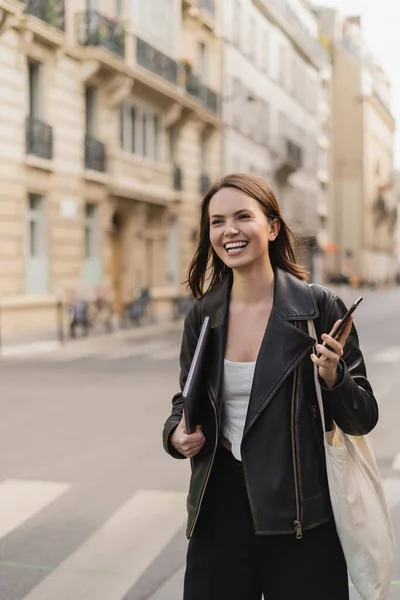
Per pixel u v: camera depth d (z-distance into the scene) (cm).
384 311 3562
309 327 237
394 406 1034
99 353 1750
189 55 3266
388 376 1338
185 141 3209
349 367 241
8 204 2125
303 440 233
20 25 2111
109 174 2589
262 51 4269
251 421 231
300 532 230
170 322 2789
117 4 2683
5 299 2109
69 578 447
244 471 233
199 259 264
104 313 2453
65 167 2372
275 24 4509
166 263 3112
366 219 7644
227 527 239
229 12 3678
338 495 232
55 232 2336
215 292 251
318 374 233
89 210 2572
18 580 444
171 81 2967
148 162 2884
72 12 2400
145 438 834
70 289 2403
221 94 3556
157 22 2922
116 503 598
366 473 244
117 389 1195
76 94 2427
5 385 1246
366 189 7594
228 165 3650
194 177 3294
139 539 515
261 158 4225
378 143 8281
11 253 2144
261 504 230
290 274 247
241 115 3847
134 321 2531
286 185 4900
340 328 227
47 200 2305
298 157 4984
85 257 2569
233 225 241
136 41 2695
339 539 237
